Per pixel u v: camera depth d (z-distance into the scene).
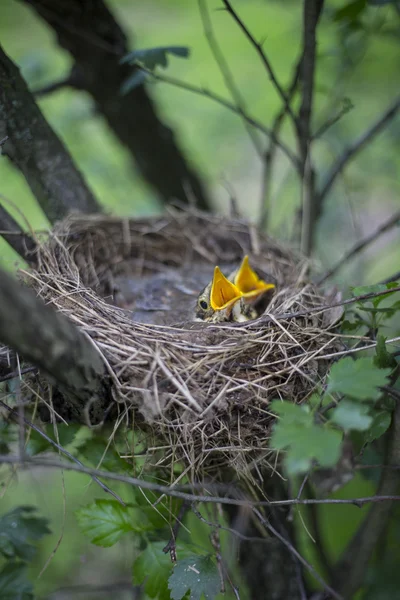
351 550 3.51
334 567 3.56
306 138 3.87
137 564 2.79
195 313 4.03
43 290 3.20
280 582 3.56
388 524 3.91
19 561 3.11
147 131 5.39
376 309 2.89
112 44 4.70
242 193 8.52
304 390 2.98
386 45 6.44
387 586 3.87
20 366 2.89
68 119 5.88
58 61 6.99
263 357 2.98
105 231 4.40
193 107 8.20
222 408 2.78
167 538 2.92
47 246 3.61
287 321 3.20
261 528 3.21
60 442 3.00
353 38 4.88
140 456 2.92
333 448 1.86
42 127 3.74
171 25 9.20
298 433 1.91
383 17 4.45
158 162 5.63
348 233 6.33
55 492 5.21
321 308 2.98
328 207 6.12
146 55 3.43
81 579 4.74
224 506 3.40
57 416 2.94
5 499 5.08
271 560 3.55
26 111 3.63
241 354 3.00
